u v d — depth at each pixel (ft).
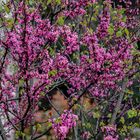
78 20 26.25
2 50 20.76
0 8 18.72
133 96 31.42
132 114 23.26
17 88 21.80
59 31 18.37
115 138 23.56
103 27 21.12
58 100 32.91
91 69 19.10
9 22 17.62
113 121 24.39
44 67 18.11
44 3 21.30
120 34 21.77
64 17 23.57
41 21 17.93
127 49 20.21
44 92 19.29
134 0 38.70
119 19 26.20
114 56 19.45
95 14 27.17
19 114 20.61
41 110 30.07
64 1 21.72
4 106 18.24
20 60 17.61
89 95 29.04
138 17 31.81
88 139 26.37
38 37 17.67
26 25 16.87
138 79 31.53
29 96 17.78
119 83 26.66
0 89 18.10
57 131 16.87
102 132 25.76
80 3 21.44
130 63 24.18
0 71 18.15
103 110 27.78
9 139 24.53
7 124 21.30
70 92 24.77
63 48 18.99
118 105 24.56
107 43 24.43
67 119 16.94
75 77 20.27
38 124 19.02
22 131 18.80
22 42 16.94
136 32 26.16
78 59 24.73
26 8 16.87
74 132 25.34
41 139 28.30
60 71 18.67
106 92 27.86
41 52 17.88
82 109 26.35
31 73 17.48
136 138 29.50
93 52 18.89
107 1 27.94
